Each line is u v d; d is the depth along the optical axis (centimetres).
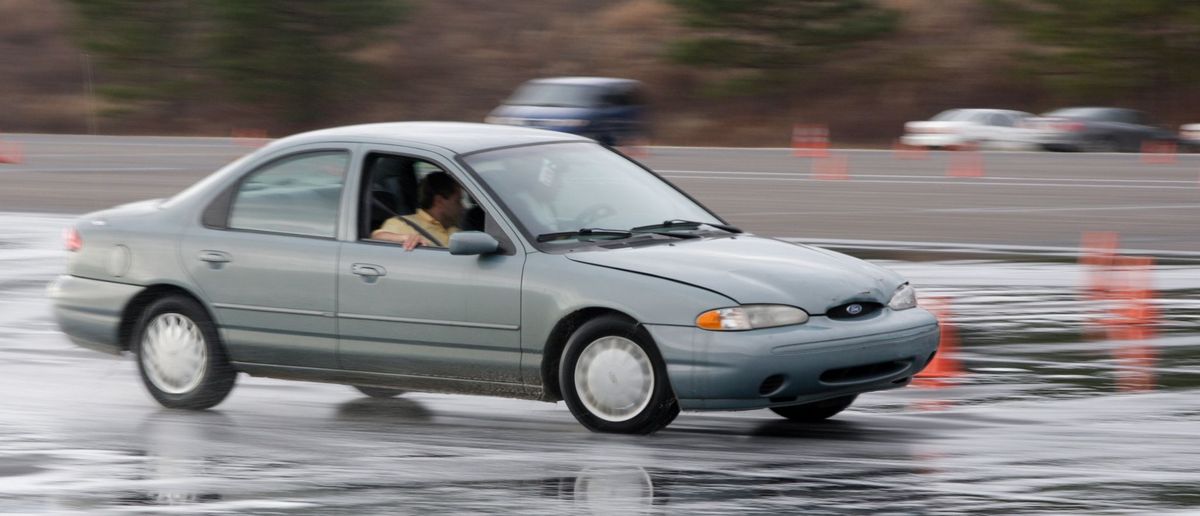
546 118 10925
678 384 2200
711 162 10450
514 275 2317
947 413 2475
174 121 17900
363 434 2359
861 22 16550
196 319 2578
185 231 2609
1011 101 16712
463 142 2508
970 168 9144
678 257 2302
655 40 18850
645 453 2159
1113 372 2905
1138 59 15588
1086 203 6894
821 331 2202
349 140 2541
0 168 10094
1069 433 2288
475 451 2206
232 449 2255
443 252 2389
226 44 17250
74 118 18588
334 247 2469
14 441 2331
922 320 2338
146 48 18012
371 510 1853
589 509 1836
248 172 2605
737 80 16712
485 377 2362
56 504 1916
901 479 1970
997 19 16525
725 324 2180
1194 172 8756
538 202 2414
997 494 1870
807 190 7919
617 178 2570
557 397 2356
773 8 16675
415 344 2397
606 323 2262
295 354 2503
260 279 2516
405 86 19000
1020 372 2905
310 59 17350
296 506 1878
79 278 2706
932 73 17100
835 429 2344
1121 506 1798
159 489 1989
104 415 2558
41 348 3309
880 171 9312
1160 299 3947
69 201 7650
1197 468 2016
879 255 5056
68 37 19875
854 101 16912
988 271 4578
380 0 17588
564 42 19462
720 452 2166
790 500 1859
